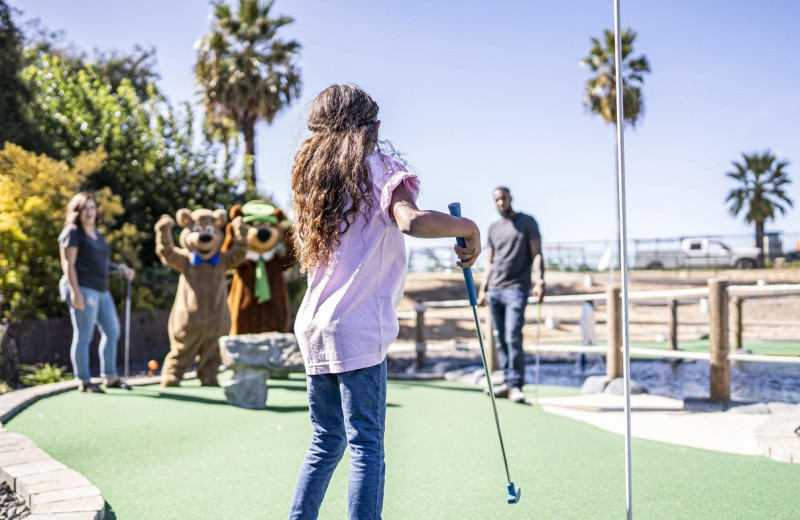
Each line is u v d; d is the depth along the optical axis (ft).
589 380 23.94
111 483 11.82
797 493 10.97
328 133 7.71
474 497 11.05
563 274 84.33
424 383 26.61
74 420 16.53
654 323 49.73
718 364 19.25
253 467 12.83
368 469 7.14
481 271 78.59
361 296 7.32
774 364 34.55
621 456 13.70
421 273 81.92
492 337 27.25
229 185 53.36
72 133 48.14
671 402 20.45
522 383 21.59
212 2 72.95
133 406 18.58
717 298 19.21
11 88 43.91
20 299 31.27
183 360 23.15
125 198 48.03
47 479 10.84
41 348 29.86
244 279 24.61
